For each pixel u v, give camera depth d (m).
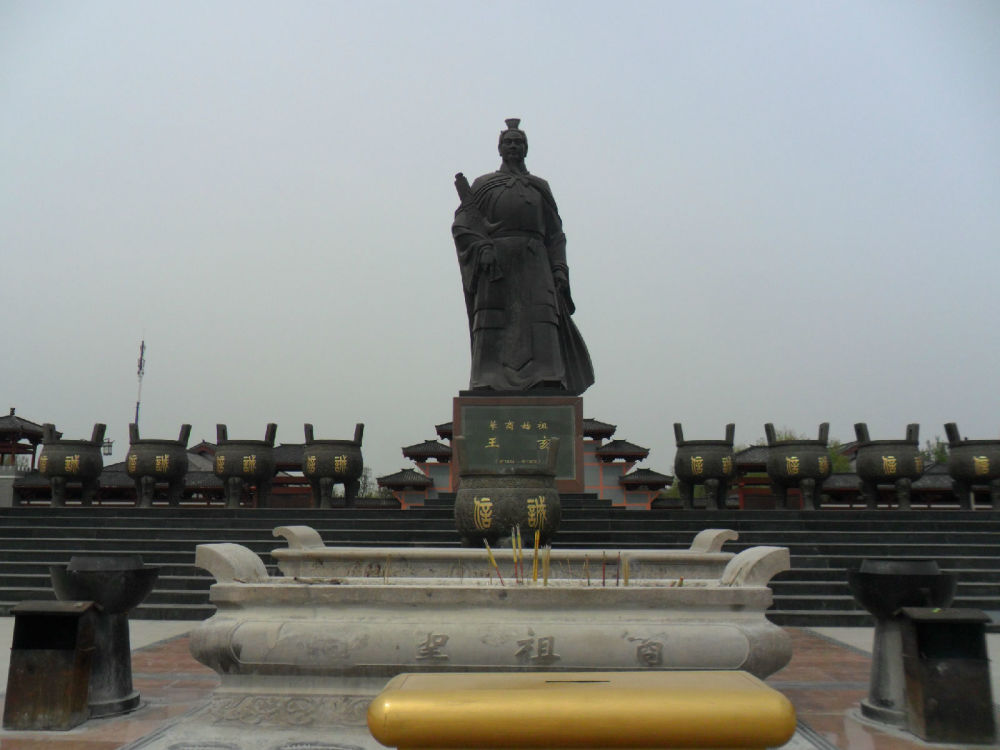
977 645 5.79
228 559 6.13
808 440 19.42
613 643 5.50
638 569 9.20
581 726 2.19
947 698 5.75
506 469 12.37
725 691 2.31
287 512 17.30
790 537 15.23
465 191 22.25
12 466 30.42
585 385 23.17
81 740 5.69
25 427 29.75
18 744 5.59
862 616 11.91
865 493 20.06
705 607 5.65
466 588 5.65
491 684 2.39
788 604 12.39
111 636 6.57
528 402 20.38
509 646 5.51
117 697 6.51
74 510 17.16
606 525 16.22
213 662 5.70
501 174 22.69
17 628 6.06
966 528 15.69
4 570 14.24
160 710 6.60
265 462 20.58
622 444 36.78
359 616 5.69
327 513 17.25
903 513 16.39
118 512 17.22
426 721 2.20
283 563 9.41
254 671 5.66
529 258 22.05
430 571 9.34
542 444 20.19
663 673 2.56
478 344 21.72
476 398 20.41
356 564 9.39
